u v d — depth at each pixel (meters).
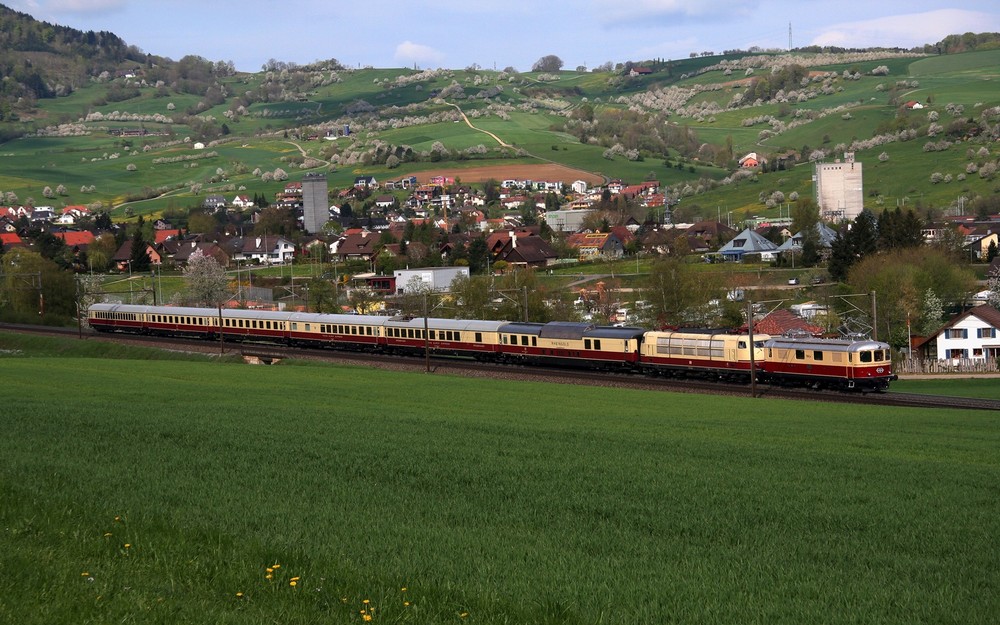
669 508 26.22
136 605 16.92
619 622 17.17
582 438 39.97
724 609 17.95
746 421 50.06
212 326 111.12
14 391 57.69
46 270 144.88
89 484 26.91
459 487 28.62
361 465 31.61
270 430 39.50
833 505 26.84
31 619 16.02
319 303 143.12
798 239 189.62
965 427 47.72
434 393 64.44
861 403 62.53
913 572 20.66
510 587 18.78
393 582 18.91
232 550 20.77
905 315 111.00
